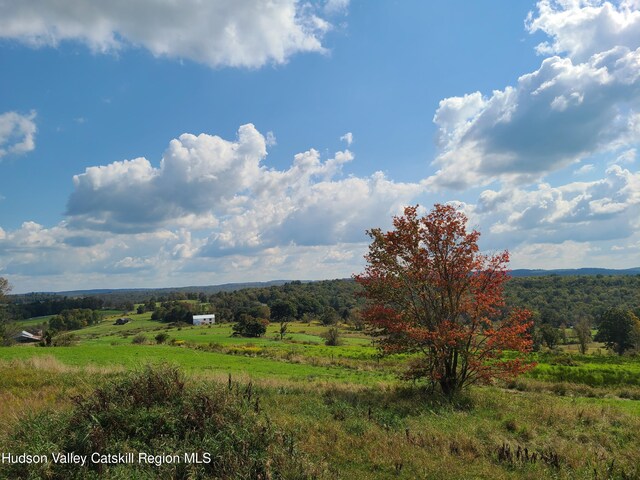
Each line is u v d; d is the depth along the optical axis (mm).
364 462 8945
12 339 66812
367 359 46156
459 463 8992
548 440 11555
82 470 7172
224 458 7664
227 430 8500
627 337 66062
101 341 78250
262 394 16219
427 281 19172
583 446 11133
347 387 21094
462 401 16922
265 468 7363
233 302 149500
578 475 8719
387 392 19438
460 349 18578
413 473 8305
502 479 8273
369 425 11719
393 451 9430
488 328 18672
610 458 9875
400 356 45562
